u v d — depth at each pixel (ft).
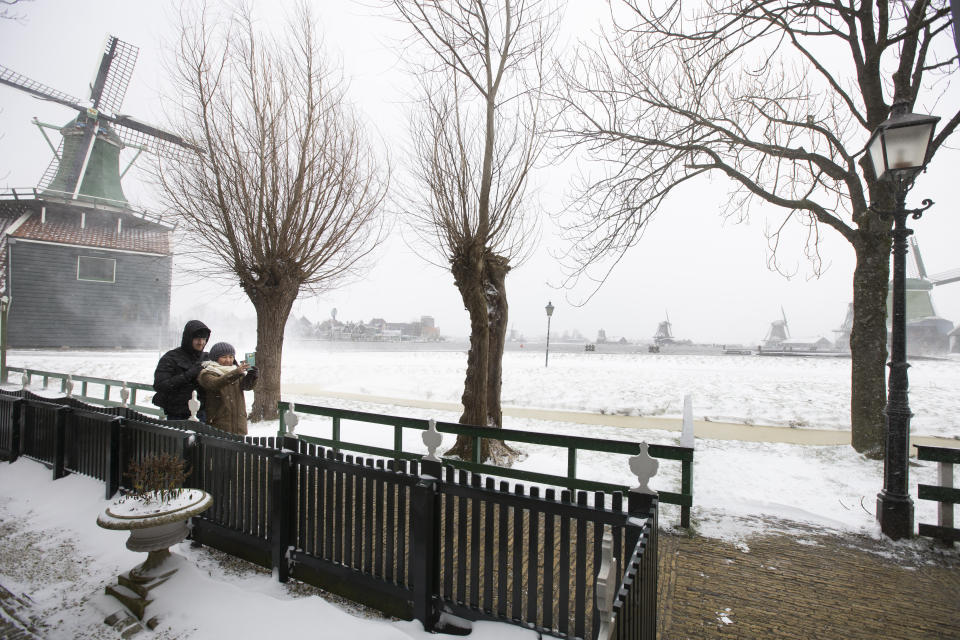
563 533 9.75
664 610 12.32
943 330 222.69
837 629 11.50
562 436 19.74
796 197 32.68
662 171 32.50
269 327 38.70
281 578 13.48
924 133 16.44
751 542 16.96
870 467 25.94
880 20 27.53
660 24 24.21
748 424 41.27
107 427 19.52
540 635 10.00
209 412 19.72
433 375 78.84
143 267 142.10
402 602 11.56
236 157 34.71
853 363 29.17
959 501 16.76
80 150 145.07
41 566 14.62
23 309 123.85
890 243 28.12
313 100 37.17
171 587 12.64
